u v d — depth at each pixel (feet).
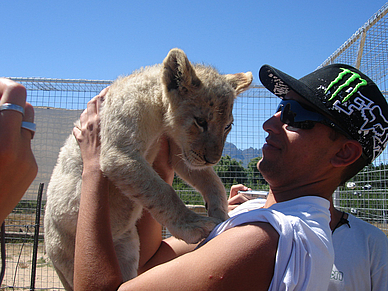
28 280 7.03
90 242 2.06
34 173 1.73
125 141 2.63
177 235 2.37
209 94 3.11
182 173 3.33
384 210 5.34
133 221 3.03
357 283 2.44
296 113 2.17
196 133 3.11
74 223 2.89
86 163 2.43
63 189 2.97
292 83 2.06
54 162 6.65
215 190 2.97
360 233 2.60
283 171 2.25
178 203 2.48
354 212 5.70
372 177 5.86
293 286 1.67
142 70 3.29
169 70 3.06
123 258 3.08
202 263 1.76
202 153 3.06
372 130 2.04
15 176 1.64
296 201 2.04
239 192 3.71
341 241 2.53
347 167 2.24
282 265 1.71
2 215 1.66
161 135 3.22
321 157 2.14
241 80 3.56
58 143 6.67
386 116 2.05
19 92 1.69
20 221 7.74
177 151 3.35
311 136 2.12
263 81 2.52
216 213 2.79
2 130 1.61
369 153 2.14
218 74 3.40
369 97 2.00
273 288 1.70
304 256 1.72
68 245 2.95
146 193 2.47
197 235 2.30
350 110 1.99
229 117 3.24
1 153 1.58
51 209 3.05
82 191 2.31
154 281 1.80
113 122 2.67
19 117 1.66
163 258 3.07
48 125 6.66
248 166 6.64
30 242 8.05
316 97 2.03
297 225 1.78
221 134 3.17
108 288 1.93
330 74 2.09
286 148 2.21
